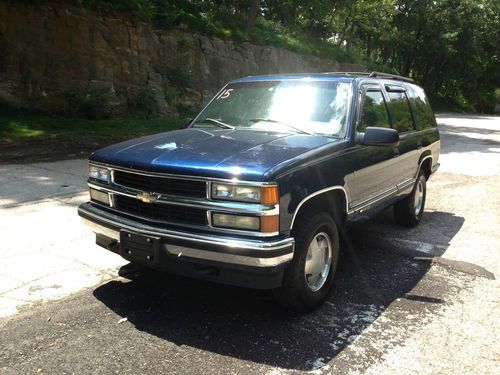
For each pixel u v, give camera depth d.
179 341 3.50
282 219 3.44
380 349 3.45
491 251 5.66
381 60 47.66
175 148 3.91
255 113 4.87
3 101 14.39
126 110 17.67
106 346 3.40
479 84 56.41
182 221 3.59
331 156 4.02
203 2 23.77
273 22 29.62
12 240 5.41
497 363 3.30
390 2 35.69
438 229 6.55
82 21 16.16
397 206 6.41
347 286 4.57
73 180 8.26
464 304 4.21
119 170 3.88
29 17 14.89
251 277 3.45
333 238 4.12
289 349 3.42
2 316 3.78
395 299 4.29
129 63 17.89
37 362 3.20
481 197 8.55
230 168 3.42
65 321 3.74
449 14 45.53
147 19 18.56
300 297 3.80
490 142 17.53
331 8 28.36
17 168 8.98
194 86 20.61
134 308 3.99
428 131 6.64
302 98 4.80
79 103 15.73
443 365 3.26
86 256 5.04
